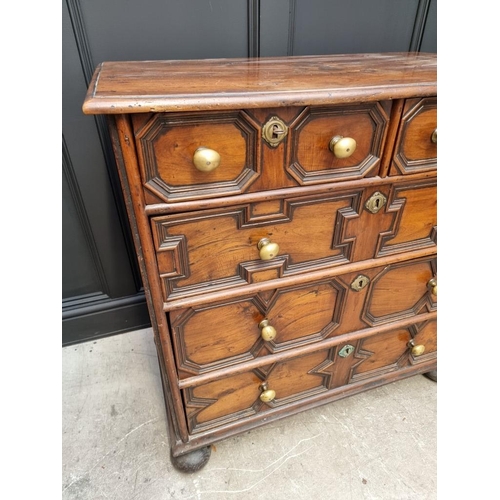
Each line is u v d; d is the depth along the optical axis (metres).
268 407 0.85
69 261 1.07
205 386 0.73
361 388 0.93
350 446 0.90
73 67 0.81
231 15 0.85
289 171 0.53
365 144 0.55
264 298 0.66
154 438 0.91
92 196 0.98
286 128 0.49
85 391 1.03
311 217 0.60
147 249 0.52
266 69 0.66
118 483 0.82
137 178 0.46
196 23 0.84
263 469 0.85
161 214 0.50
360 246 0.67
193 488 0.81
